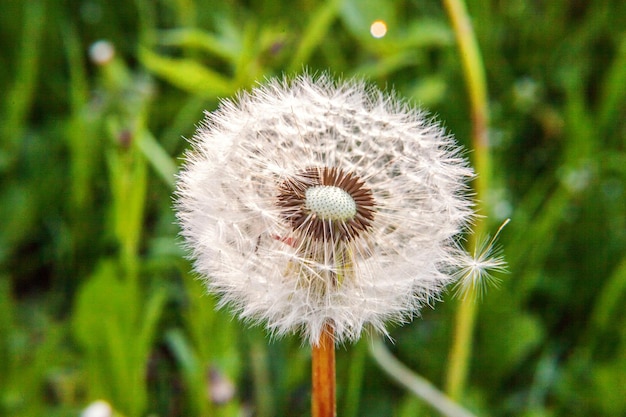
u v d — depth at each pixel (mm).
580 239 299
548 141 329
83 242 306
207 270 181
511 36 358
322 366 181
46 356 268
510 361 278
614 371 266
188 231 184
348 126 197
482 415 267
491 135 313
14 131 328
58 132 334
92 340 255
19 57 358
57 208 319
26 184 322
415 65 334
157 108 321
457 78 326
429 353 279
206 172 188
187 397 270
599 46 352
